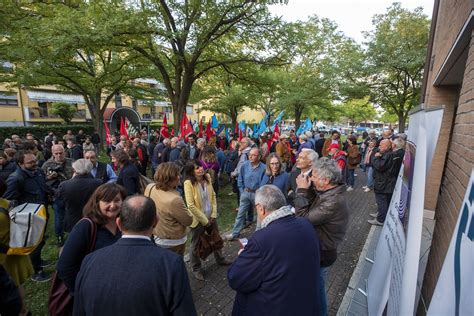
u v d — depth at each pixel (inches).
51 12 417.4
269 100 1007.6
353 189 337.7
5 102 980.6
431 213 210.8
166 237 111.4
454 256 55.6
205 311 119.3
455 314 49.7
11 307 73.6
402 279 76.5
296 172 170.1
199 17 425.1
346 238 190.5
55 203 172.7
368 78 677.3
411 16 599.8
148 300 52.9
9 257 99.4
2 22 376.5
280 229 69.2
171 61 476.1
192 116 1760.6
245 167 188.1
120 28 346.9
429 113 88.7
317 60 821.2
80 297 56.1
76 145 308.7
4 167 185.0
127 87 669.3
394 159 195.3
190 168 135.7
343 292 131.6
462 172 81.4
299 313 66.3
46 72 514.6
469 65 89.7
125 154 170.6
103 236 78.3
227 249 174.9
